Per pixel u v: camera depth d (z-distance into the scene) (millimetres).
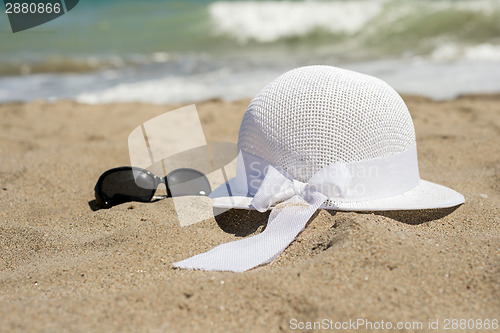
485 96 1637
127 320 652
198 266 734
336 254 722
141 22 3781
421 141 1243
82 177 1087
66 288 718
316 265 712
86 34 3539
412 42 2869
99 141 1338
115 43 3295
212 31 3363
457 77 1954
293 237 760
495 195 956
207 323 651
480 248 743
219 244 787
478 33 2855
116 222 864
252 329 645
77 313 662
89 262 768
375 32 3053
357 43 3012
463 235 785
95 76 2482
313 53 2832
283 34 3195
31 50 3096
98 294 698
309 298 668
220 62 2664
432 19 3004
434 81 1913
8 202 984
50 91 2164
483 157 1128
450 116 1443
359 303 662
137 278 730
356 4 3299
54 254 804
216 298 677
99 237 828
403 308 657
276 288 684
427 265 710
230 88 2016
